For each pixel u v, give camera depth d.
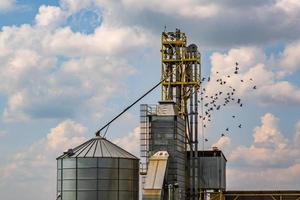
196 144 131.50
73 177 110.00
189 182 129.25
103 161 110.00
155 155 113.00
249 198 130.75
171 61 134.50
